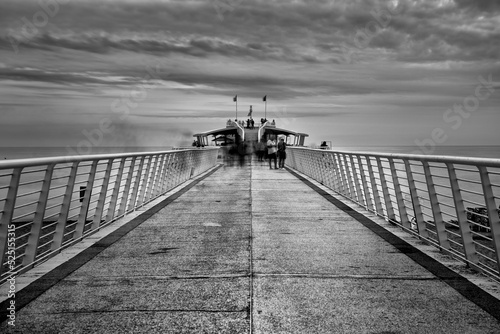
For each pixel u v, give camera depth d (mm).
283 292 5594
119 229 10258
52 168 7004
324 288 5750
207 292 5602
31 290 5691
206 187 21188
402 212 10016
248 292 5602
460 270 6570
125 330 4402
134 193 13484
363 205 13867
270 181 24672
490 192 5812
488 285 5812
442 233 7785
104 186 10188
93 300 5309
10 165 5387
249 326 4488
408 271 6539
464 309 4934
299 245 8461
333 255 7605
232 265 6957
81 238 8961
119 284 5961
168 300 5297
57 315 4816
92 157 8648
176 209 13719
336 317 4727
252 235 9508
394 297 5367
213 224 10930
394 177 10219
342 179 17375
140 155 13047
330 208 13805
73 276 6344
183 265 6973
